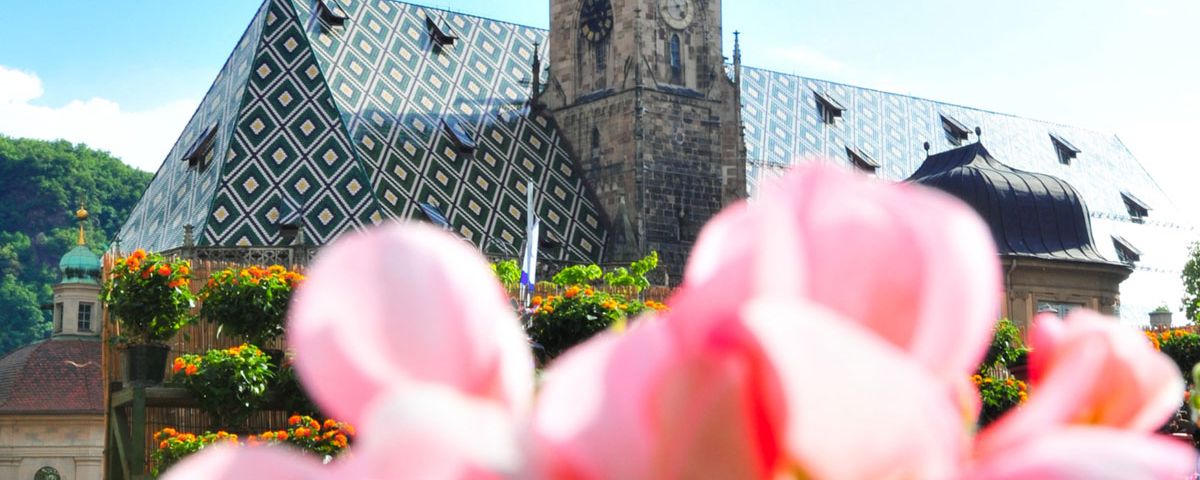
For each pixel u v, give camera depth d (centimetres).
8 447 10438
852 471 143
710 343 147
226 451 161
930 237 155
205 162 7631
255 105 7600
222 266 4344
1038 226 9350
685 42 8688
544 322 3656
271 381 3338
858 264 153
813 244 153
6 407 10494
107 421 3734
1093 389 188
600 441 148
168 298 3375
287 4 8144
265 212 7212
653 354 150
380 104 8019
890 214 155
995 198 9319
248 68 7806
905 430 142
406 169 7800
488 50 8962
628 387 150
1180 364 5034
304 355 160
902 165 11081
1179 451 153
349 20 8319
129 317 3366
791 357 140
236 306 3519
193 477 158
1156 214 12169
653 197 8406
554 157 8606
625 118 8456
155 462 3072
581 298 3684
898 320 153
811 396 141
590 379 153
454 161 8088
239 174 7300
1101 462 150
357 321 159
